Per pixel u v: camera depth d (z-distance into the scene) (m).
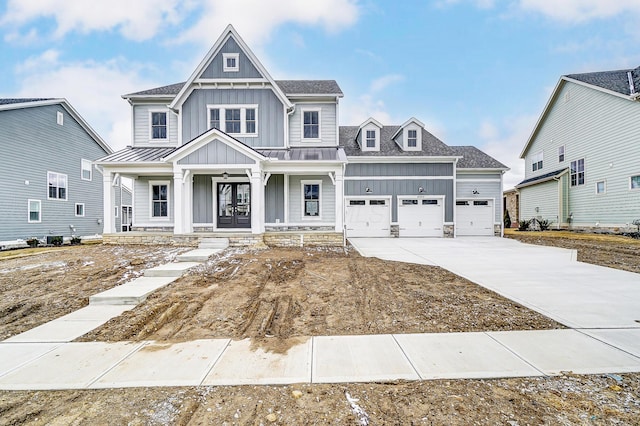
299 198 13.99
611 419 2.27
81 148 18.80
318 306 4.97
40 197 16.03
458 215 17.16
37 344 3.72
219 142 11.39
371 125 16.44
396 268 7.68
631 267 7.90
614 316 4.41
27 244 14.64
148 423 2.30
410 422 2.27
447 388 2.71
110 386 2.80
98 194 20.20
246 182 13.60
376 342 3.67
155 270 6.87
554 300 5.15
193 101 13.53
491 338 3.74
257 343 3.68
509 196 29.53
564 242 13.71
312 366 3.11
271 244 11.57
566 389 2.67
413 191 16.06
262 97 13.59
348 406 2.47
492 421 2.26
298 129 14.20
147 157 12.41
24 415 2.41
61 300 5.32
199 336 3.92
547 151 20.47
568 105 18.44
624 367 3.04
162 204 13.95
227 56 13.36
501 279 6.59
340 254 9.88
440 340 3.70
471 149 19.19
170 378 2.92
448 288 5.90
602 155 16.03
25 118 15.22
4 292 5.75
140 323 4.36
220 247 10.70
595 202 16.47
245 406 2.49
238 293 5.60
